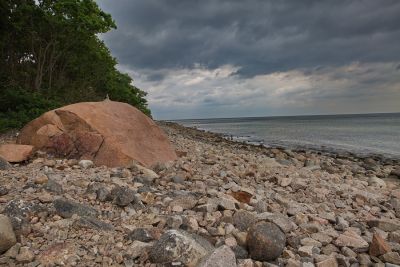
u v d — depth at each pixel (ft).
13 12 72.59
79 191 22.18
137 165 30.22
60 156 32.73
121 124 35.70
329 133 184.55
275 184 34.04
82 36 81.87
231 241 16.93
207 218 19.57
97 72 101.50
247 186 31.09
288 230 19.52
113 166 31.81
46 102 63.52
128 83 122.72
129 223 18.60
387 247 18.47
